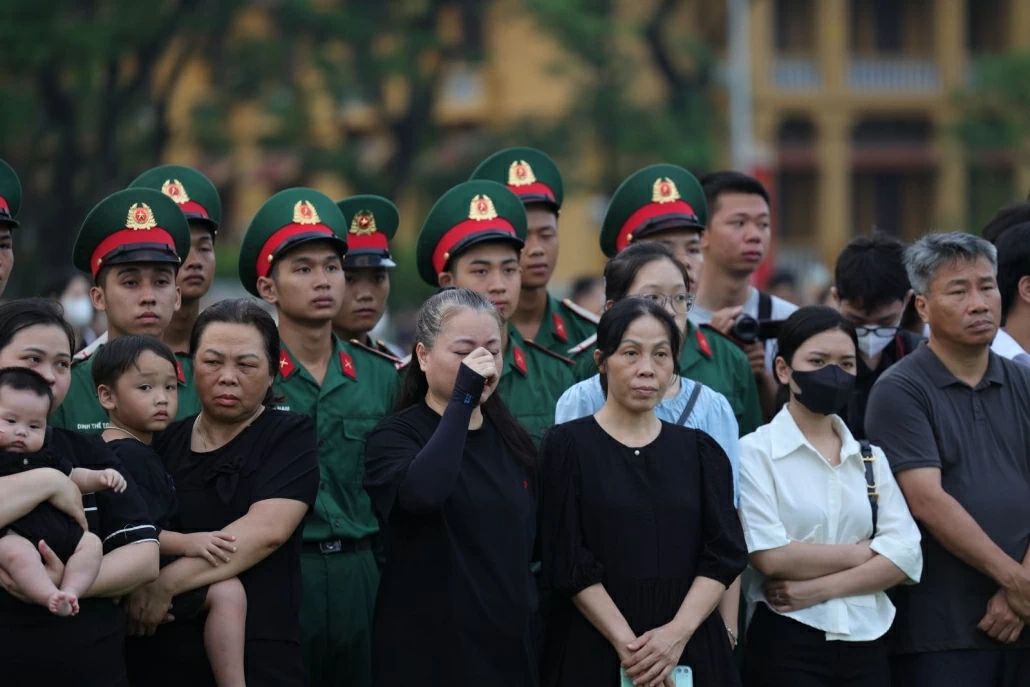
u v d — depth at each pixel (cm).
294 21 2831
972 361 765
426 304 676
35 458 600
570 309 953
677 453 688
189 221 850
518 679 641
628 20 3400
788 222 4491
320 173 3034
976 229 4100
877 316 834
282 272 808
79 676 596
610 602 664
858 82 4341
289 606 671
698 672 668
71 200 2542
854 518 723
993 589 738
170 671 654
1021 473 755
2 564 579
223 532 653
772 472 732
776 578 718
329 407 805
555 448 690
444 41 2995
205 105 2881
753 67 4216
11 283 2586
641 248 774
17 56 2314
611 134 3234
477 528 644
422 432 662
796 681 709
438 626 636
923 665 739
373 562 798
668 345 687
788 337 737
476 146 3388
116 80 2506
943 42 4344
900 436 750
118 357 666
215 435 687
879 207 4528
